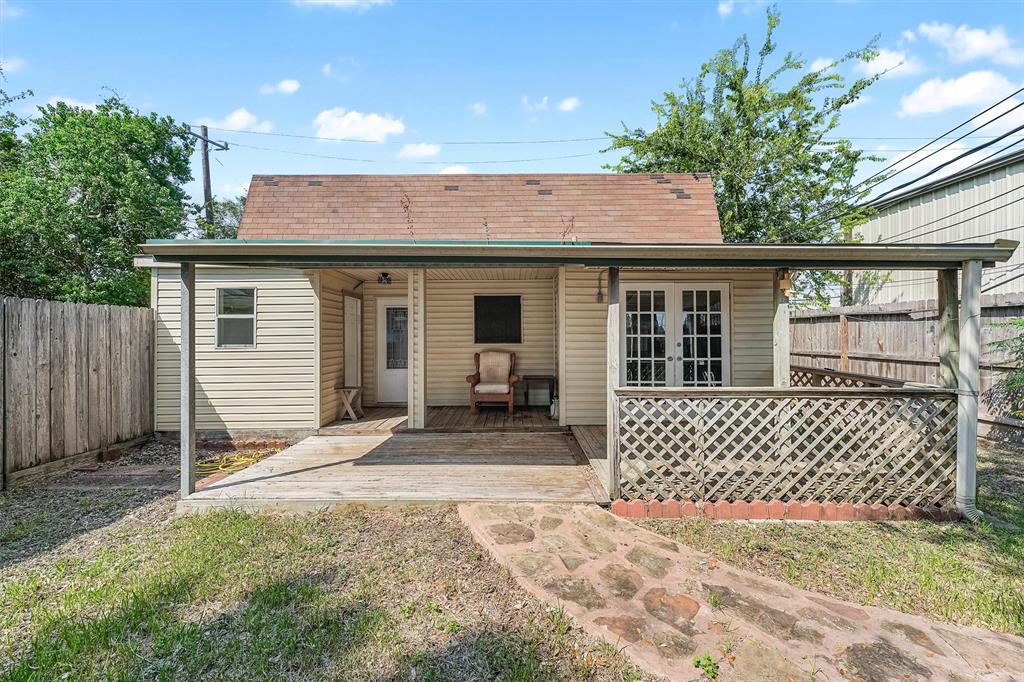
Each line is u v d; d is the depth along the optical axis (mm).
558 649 2508
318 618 2742
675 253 4438
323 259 4488
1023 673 2322
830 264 4465
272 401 7723
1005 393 6590
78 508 4594
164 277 7730
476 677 2311
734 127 13742
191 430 4539
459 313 9445
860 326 8938
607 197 8500
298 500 4434
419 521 4164
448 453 6102
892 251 4285
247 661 2398
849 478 4383
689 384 7547
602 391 7547
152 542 3783
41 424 5586
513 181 8875
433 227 8070
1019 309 6418
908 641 2564
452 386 9453
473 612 2838
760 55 13328
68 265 11773
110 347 6750
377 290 9672
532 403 9320
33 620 2754
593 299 7543
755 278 7570
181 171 17312
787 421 4430
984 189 9047
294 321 7762
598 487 4762
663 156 14164
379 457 5918
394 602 2926
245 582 3131
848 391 4375
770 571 3320
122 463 6465
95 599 2926
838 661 2396
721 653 2447
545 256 4453
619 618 2740
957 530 4016
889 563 3410
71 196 12156
